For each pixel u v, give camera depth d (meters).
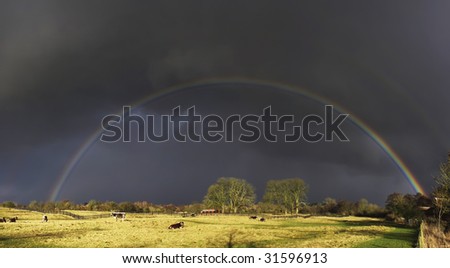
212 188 145.50
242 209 144.88
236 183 144.12
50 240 49.31
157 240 50.44
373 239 52.88
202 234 57.47
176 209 148.12
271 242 49.34
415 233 60.97
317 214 130.88
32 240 49.06
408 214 82.56
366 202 133.88
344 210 136.50
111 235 55.06
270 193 147.25
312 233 60.53
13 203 130.88
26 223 72.12
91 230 61.62
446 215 74.69
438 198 68.50
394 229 68.12
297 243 48.59
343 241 50.78
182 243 47.94
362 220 95.69
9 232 55.97
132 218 95.00
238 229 66.25
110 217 98.94
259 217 105.38
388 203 115.94
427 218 75.50
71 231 59.41
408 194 124.56
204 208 148.62
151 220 86.25
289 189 144.62
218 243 48.09
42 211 114.12
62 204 144.00
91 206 141.88
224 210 142.75
